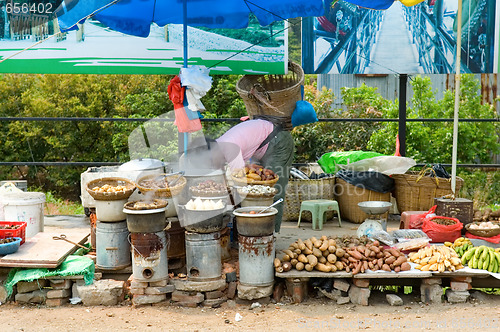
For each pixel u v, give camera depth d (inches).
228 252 221.9
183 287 202.2
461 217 235.1
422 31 289.7
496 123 451.5
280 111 247.6
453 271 201.9
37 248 213.9
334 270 201.8
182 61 289.0
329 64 292.5
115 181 219.8
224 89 493.4
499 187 427.8
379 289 224.1
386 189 280.4
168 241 208.1
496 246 223.5
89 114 510.6
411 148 418.0
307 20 289.7
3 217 231.8
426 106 434.6
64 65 286.2
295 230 267.4
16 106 519.2
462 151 433.1
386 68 292.7
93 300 203.8
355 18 289.9
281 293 209.6
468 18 287.3
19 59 284.4
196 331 178.2
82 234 236.1
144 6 266.2
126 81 523.2
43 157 526.9
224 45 288.0
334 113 470.6
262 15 273.0
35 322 186.7
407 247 219.5
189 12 275.9
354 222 283.1
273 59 287.6
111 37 285.9
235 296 207.6
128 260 210.8
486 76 471.5
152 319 189.6
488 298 209.0
